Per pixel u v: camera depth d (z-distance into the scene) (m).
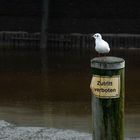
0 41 34.25
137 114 17.22
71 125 15.44
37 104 18.86
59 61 29.06
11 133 13.59
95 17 34.38
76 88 21.97
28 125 15.30
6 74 25.12
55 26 34.56
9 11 34.91
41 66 27.47
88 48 33.31
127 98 19.97
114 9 34.19
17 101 19.39
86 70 26.25
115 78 5.97
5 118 16.42
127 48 33.12
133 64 27.95
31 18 34.78
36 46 33.84
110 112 5.98
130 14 34.22
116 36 33.38
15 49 33.19
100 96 5.98
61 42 33.62
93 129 6.05
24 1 34.72
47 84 22.80
